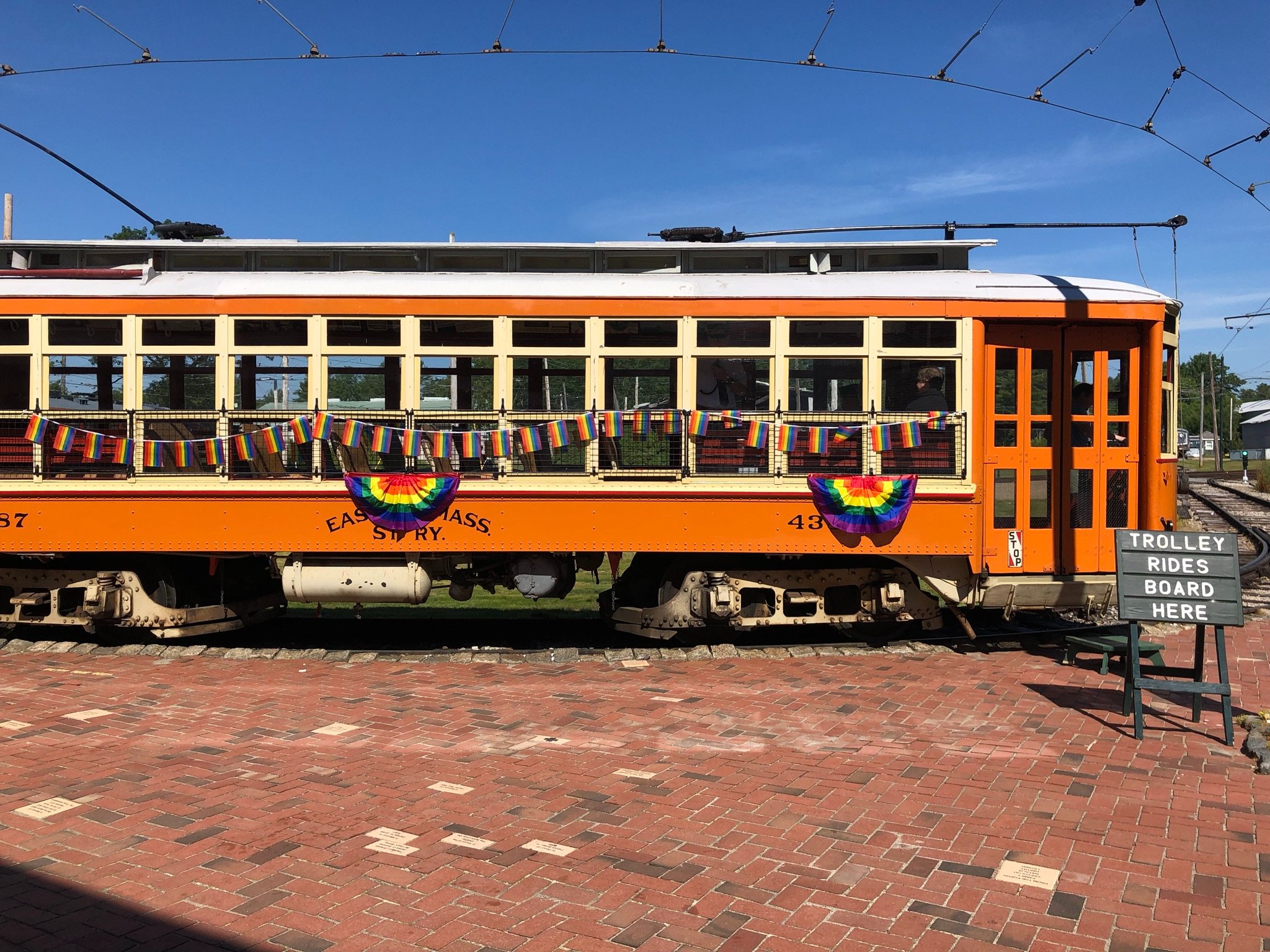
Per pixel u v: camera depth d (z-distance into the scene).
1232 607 5.64
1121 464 8.27
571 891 3.75
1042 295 7.90
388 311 7.78
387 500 7.74
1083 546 8.20
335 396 7.86
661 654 7.97
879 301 7.82
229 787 4.86
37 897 3.67
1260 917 3.57
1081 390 8.24
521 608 10.72
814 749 5.53
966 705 6.45
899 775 5.08
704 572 7.99
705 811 4.56
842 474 7.81
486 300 7.77
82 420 7.84
